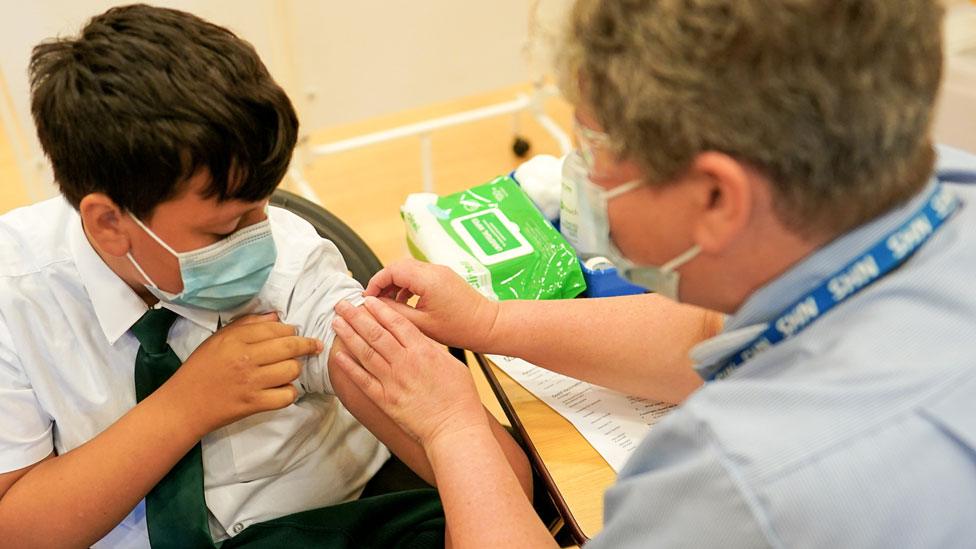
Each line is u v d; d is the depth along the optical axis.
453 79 2.56
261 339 1.02
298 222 1.21
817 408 0.59
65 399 1.01
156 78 0.83
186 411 0.98
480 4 2.43
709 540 0.60
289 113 0.91
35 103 0.89
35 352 0.98
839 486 0.55
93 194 0.88
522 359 1.13
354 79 2.41
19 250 1.01
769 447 0.58
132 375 1.05
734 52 0.56
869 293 0.63
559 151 3.14
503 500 0.87
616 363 1.09
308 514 1.08
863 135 0.57
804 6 0.54
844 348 0.61
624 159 0.66
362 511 1.10
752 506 0.57
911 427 0.56
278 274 1.11
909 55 0.57
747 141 0.57
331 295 1.11
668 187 0.65
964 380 0.58
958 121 2.24
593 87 0.65
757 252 0.65
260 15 2.13
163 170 0.84
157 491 1.03
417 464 1.04
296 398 1.11
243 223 0.96
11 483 0.97
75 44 0.86
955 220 0.66
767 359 0.66
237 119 0.85
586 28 0.64
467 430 0.95
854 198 0.60
